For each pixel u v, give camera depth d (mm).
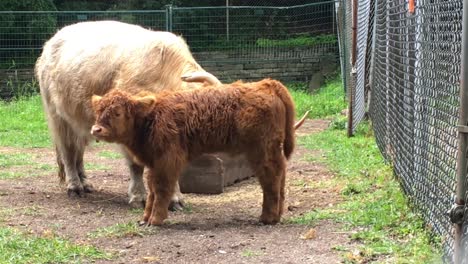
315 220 6680
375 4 11953
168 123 6445
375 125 11695
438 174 5609
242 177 9383
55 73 8711
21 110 17984
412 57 6977
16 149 12828
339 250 5605
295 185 8773
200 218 7094
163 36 7742
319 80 22594
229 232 6363
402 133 7578
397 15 8070
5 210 7594
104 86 7922
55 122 8891
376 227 6129
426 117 6102
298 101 18922
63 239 6238
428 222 5875
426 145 6098
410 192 6840
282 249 5723
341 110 17328
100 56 8055
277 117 6477
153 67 7504
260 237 6133
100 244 6094
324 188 8461
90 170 10586
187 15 22562
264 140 6441
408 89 7098
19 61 21703
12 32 21766
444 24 5453
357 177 8844
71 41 8750
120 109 6402
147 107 6477
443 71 5473
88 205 8016
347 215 6684
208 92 6559
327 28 23625
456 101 5062
